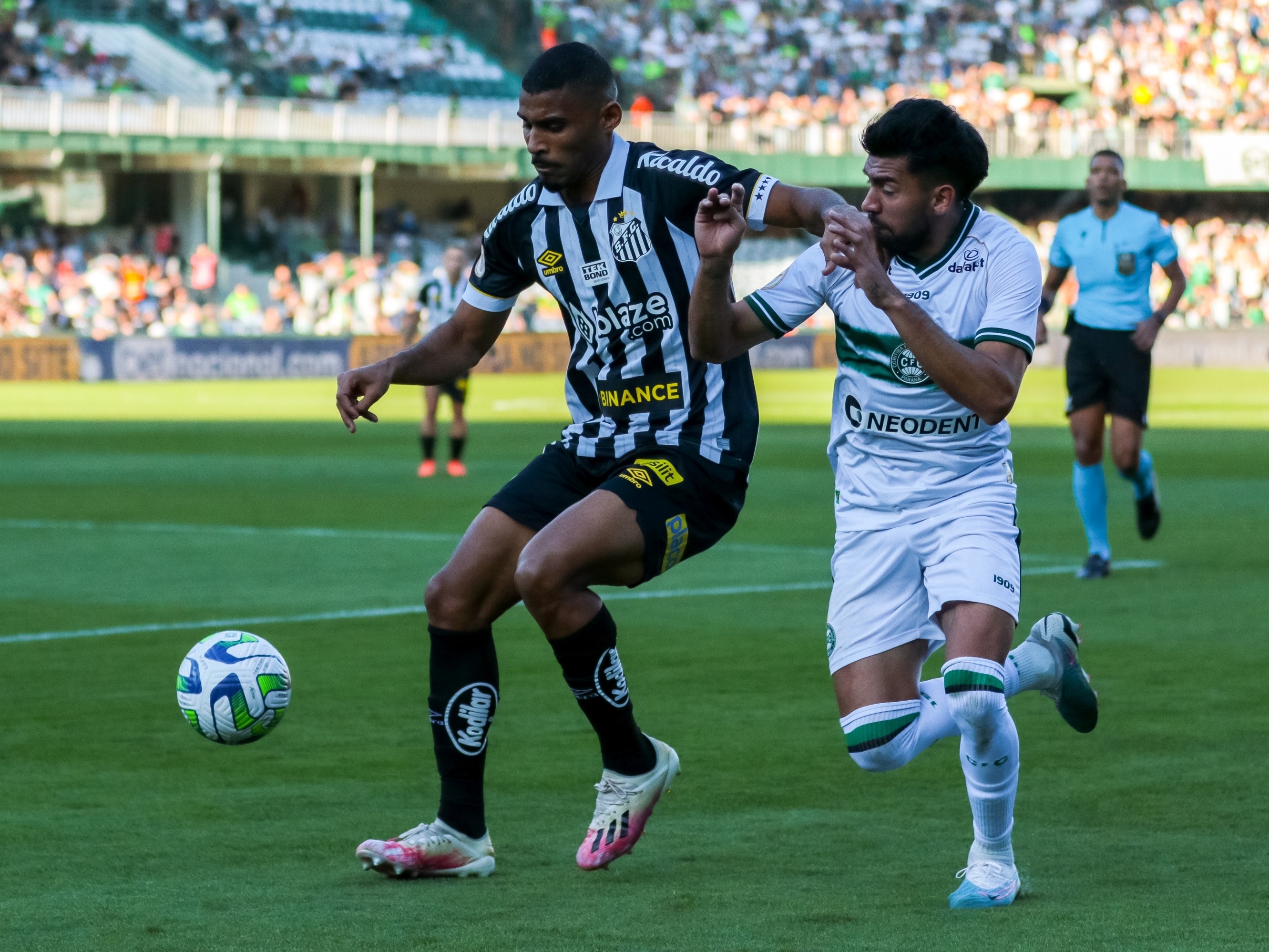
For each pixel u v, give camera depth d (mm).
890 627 14625
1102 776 18328
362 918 13453
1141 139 156375
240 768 19000
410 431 80125
